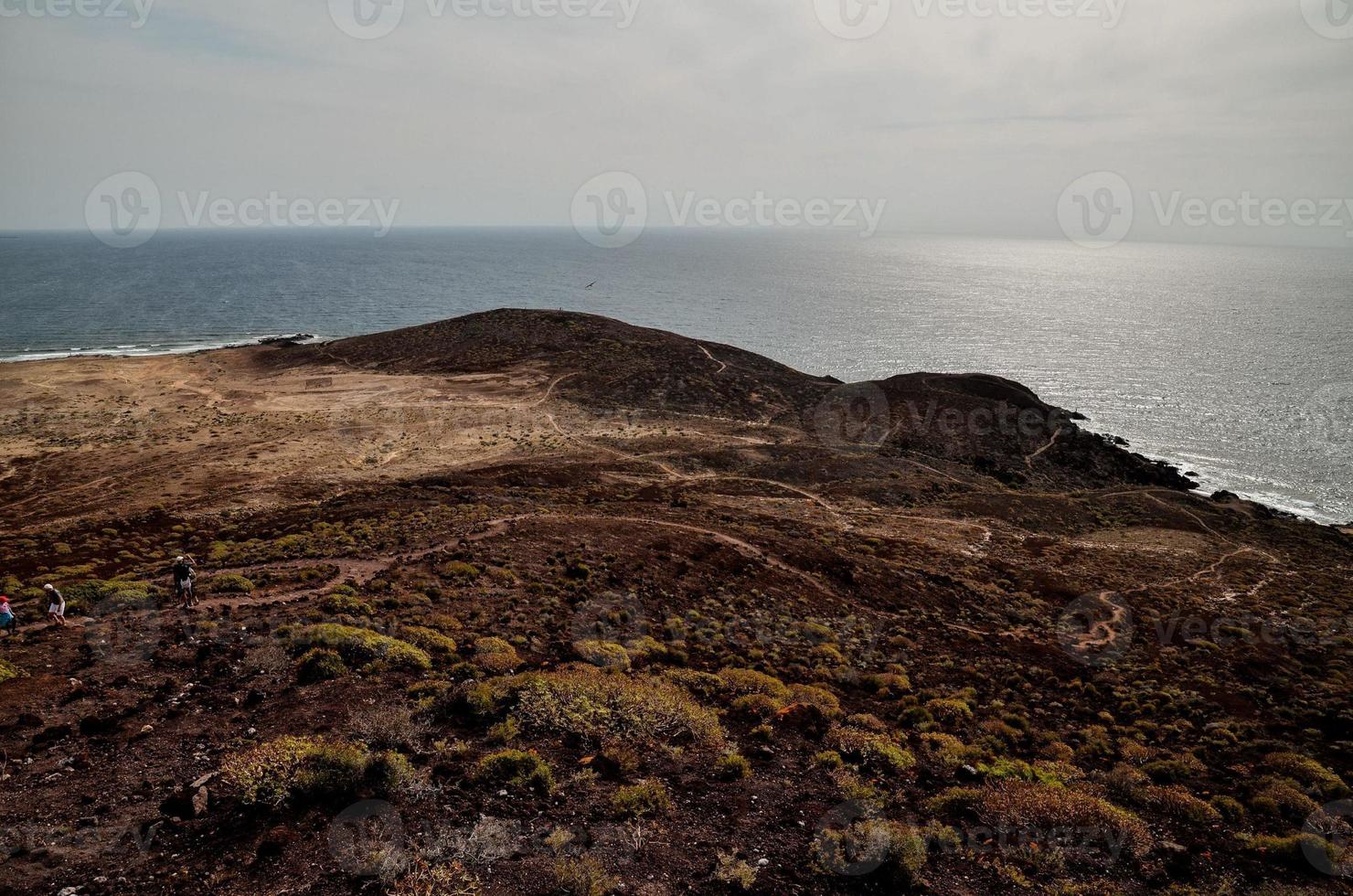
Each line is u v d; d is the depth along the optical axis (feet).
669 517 123.95
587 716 43.86
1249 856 38.65
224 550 88.89
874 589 102.42
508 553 87.66
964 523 163.63
